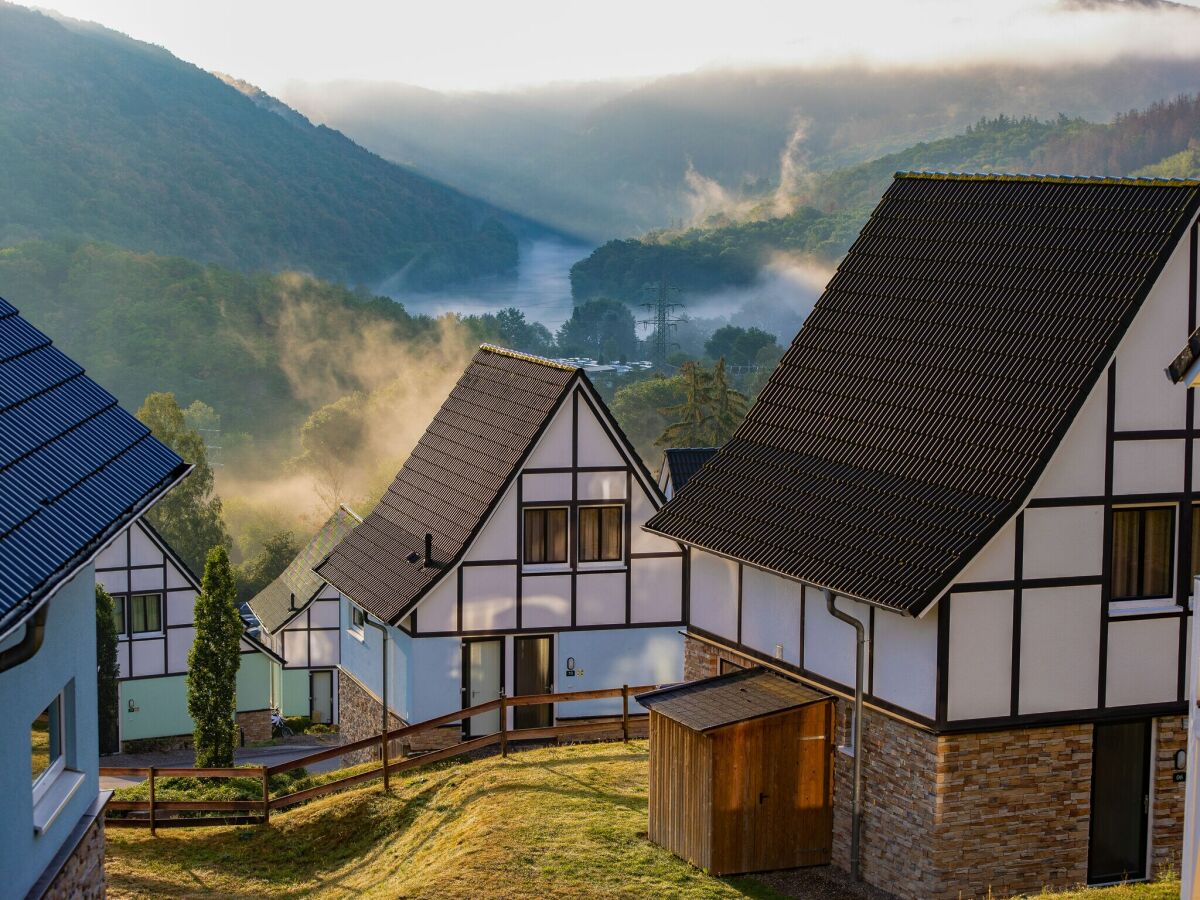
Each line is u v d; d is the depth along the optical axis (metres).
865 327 19.73
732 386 150.12
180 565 39.00
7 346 14.19
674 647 26.69
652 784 17.64
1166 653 16.52
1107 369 15.95
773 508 18.59
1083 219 17.47
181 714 39.22
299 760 21.84
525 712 25.95
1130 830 16.72
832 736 17.30
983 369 17.25
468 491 26.25
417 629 25.08
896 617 16.20
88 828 13.80
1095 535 16.08
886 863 16.45
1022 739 15.95
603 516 26.12
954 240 19.30
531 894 15.75
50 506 11.36
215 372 143.62
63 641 13.29
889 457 17.70
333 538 45.41
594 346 197.50
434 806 20.39
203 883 19.22
